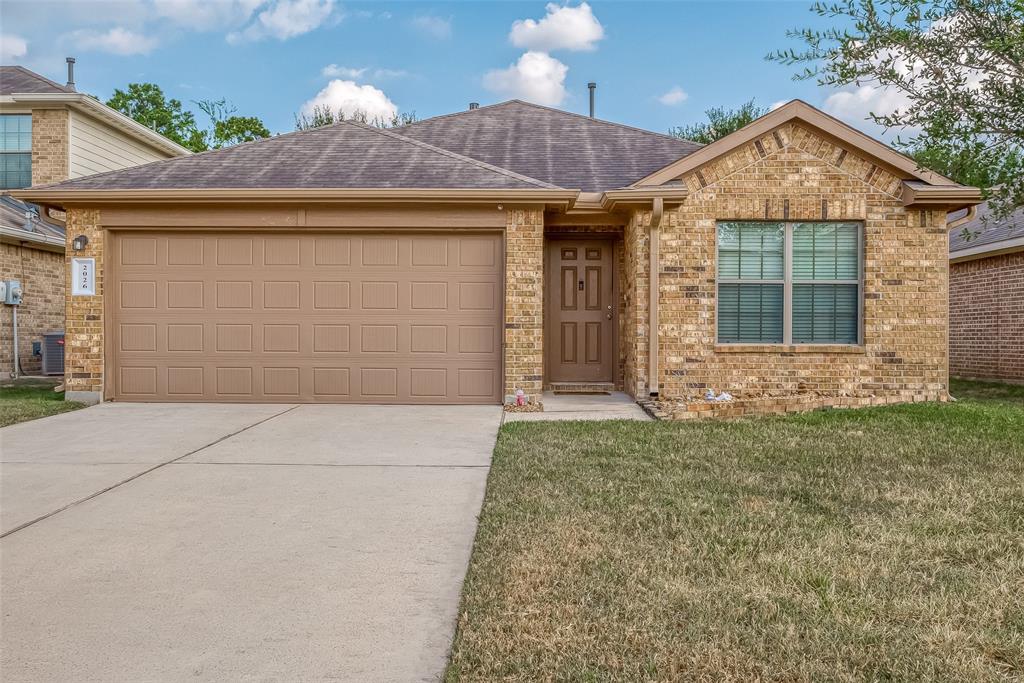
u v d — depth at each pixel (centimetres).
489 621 298
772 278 1017
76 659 274
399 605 323
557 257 1143
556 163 1172
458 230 968
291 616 312
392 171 1002
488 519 437
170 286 985
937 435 702
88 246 975
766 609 307
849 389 1002
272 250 980
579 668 261
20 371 1369
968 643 278
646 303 1007
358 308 980
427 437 730
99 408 932
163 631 298
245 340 983
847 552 377
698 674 257
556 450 643
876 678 254
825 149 1002
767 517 437
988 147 582
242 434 747
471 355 980
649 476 544
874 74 580
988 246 1379
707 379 1004
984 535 403
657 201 964
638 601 316
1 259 1313
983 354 1466
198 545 403
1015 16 523
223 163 1042
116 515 459
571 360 1145
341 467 594
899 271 1002
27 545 402
